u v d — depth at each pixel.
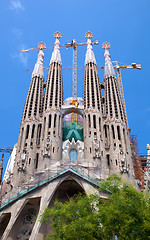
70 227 31.00
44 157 65.56
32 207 58.28
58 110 76.69
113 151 68.81
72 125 82.38
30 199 56.12
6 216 56.69
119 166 65.25
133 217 28.98
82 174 58.94
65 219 33.78
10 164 81.69
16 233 54.53
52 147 67.94
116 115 77.19
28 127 74.06
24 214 57.84
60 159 68.56
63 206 34.78
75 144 74.12
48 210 35.88
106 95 83.81
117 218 28.81
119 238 28.66
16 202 54.53
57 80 85.94
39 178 57.84
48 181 55.53
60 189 61.59
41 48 102.31
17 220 55.72
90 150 68.38
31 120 74.81
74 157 73.25
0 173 73.25
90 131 72.19
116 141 70.62
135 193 31.72
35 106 79.62
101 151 68.25
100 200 34.53
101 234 30.48
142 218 28.72
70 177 57.03
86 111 77.06
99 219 31.72
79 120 93.31
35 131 73.19
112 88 84.81
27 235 55.41
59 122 74.94
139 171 80.50
